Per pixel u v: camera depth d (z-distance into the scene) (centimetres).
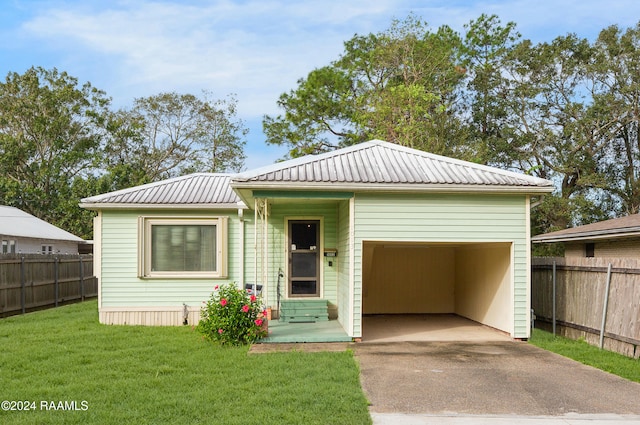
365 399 595
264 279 1159
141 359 815
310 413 547
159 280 1253
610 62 2625
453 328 1152
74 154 3369
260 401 588
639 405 586
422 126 2284
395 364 779
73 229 3209
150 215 1255
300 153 2822
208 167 3659
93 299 2062
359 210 970
